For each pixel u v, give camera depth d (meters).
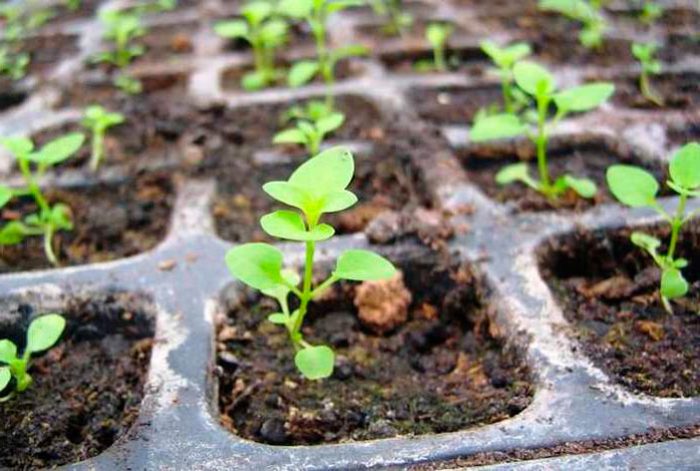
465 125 0.18
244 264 0.12
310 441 0.12
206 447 0.12
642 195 0.14
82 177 0.17
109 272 0.14
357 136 0.18
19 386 0.13
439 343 0.14
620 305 0.14
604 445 0.11
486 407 0.12
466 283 0.14
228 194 0.16
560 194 0.15
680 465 0.11
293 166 0.17
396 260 0.14
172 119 0.19
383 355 0.14
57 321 0.13
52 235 0.16
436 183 0.16
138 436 0.12
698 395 0.12
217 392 0.13
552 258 0.14
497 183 0.16
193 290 0.14
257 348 0.13
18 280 0.14
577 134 0.17
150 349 0.13
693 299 0.14
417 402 0.13
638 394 0.12
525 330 0.13
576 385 0.12
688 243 0.14
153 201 0.16
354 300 0.14
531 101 0.19
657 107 0.18
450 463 0.11
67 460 0.12
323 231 0.12
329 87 0.19
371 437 0.12
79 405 0.13
